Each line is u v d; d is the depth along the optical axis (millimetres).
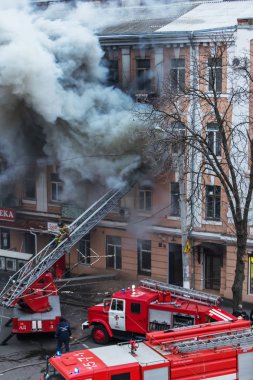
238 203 24109
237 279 24484
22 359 24203
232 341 18484
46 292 26438
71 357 17734
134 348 17984
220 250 31047
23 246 37594
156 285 24781
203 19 33438
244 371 18562
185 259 27031
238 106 29125
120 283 33375
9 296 25859
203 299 23656
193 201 30250
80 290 32531
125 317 24531
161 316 23891
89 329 27391
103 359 17578
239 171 27844
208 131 29062
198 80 29562
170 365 17562
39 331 25453
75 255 35531
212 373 18125
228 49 29188
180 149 28359
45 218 36250
